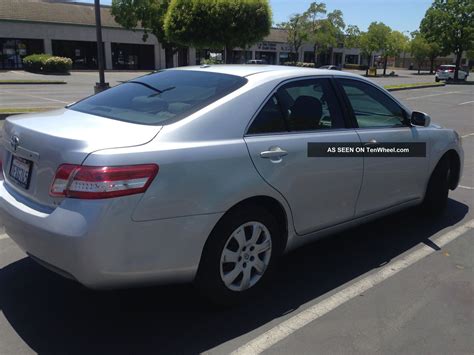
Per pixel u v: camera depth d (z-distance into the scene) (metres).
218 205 2.94
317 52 60.00
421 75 59.91
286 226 3.46
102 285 2.68
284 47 62.25
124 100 3.54
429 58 70.69
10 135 3.24
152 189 2.68
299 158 3.40
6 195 3.15
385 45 54.12
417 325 3.13
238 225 3.11
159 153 2.74
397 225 5.01
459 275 3.87
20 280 3.64
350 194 3.89
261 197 3.24
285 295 3.50
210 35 22.36
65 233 2.57
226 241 3.07
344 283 3.70
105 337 2.95
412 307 3.36
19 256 4.05
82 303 3.34
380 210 4.30
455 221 5.16
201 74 3.71
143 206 2.65
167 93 3.46
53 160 2.74
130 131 2.87
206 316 3.20
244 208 3.14
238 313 3.24
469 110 17.73
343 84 4.02
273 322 3.14
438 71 42.59
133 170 2.62
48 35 41.50
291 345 2.90
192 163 2.84
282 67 3.95
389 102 4.44
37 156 2.87
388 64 98.38
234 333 3.02
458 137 5.25
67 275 2.70
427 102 20.83
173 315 3.21
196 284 3.11
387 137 4.16
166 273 2.85
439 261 4.13
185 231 2.83
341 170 3.73
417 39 64.62
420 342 2.95
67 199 2.62
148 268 2.75
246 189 3.06
